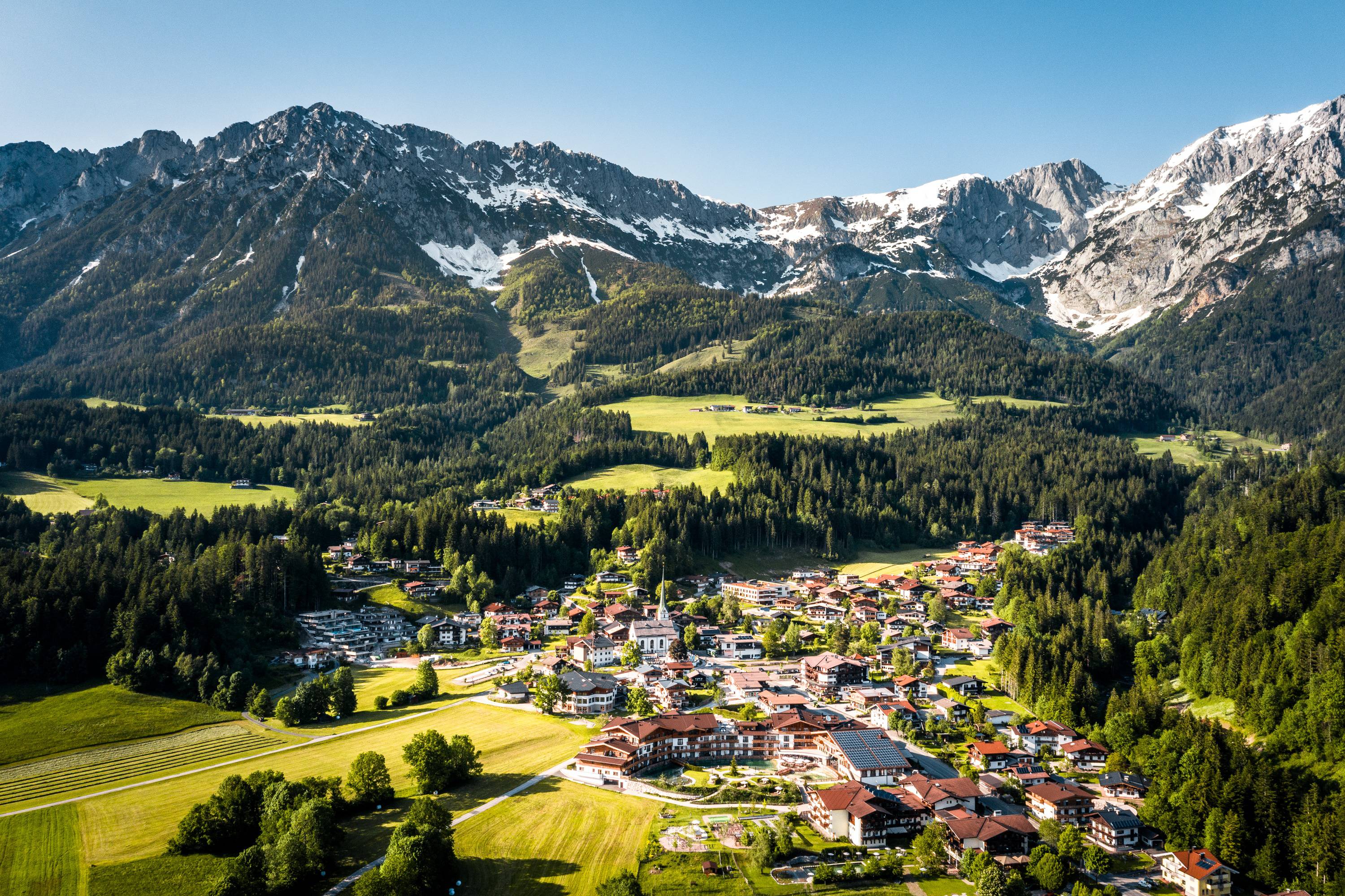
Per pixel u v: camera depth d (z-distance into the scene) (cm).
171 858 14788
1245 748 18038
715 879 14462
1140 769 18975
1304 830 15475
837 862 15262
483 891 14025
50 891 13838
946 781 17338
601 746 18800
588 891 14012
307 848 14262
